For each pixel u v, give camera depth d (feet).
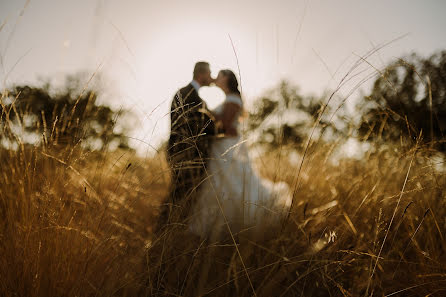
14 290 4.26
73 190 5.92
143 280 5.02
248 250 5.51
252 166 8.63
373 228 6.06
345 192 6.98
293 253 5.73
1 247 4.65
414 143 6.45
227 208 6.82
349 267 5.59
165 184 6.82
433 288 4.80
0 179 5.46
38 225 4.85
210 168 7.80
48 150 5.74
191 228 6.57
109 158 6.27
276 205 6.82
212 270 5.53
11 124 5.57
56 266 4.57
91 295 4.69
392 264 5.44
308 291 5.15
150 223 6.70
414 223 5.96
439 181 6.06
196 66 8.35
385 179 6.88
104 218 5.34
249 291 5.09
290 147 7.14
